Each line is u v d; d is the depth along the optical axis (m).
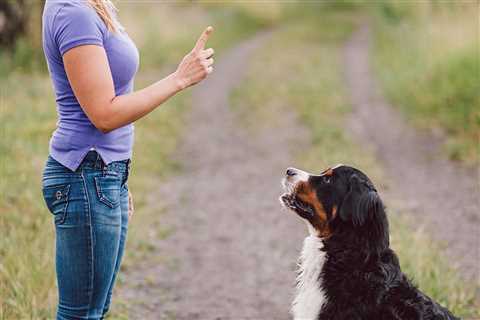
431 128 11.27
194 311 5.10
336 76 17.19
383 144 10.59
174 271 5.88
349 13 37.91
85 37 2.51
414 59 16.14
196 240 6.70
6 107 10.12
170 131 11.29
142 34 19.20
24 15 15.20
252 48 23.33
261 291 5.53
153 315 4.97
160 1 23.59
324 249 3.61
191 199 8.02
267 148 10.44
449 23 14.28
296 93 14.54
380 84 16.17
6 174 7.10
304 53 21.86
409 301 3.38
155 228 6.93
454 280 5.27
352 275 3.46
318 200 3.62
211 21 26.47
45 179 2.69
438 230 6.79
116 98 2.55
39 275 4.93
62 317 2.80
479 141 9.70
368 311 3.40
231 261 6.18
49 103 10.72
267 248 6.53
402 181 8.62
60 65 2.61
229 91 15.29
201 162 9.78
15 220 6.05
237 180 8.84
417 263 5.38
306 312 3.59
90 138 2.63
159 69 17.03
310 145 10.38
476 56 11.87
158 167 9.09
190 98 14.43
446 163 9.38
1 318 4.37
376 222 3.46
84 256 2.69
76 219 2.64
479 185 8.34
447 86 11.84
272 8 32.25
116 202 2.71
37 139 8.69
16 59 14.29
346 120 12.25
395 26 21.73
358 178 3.57
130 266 5.86
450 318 3.43
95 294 2.78
